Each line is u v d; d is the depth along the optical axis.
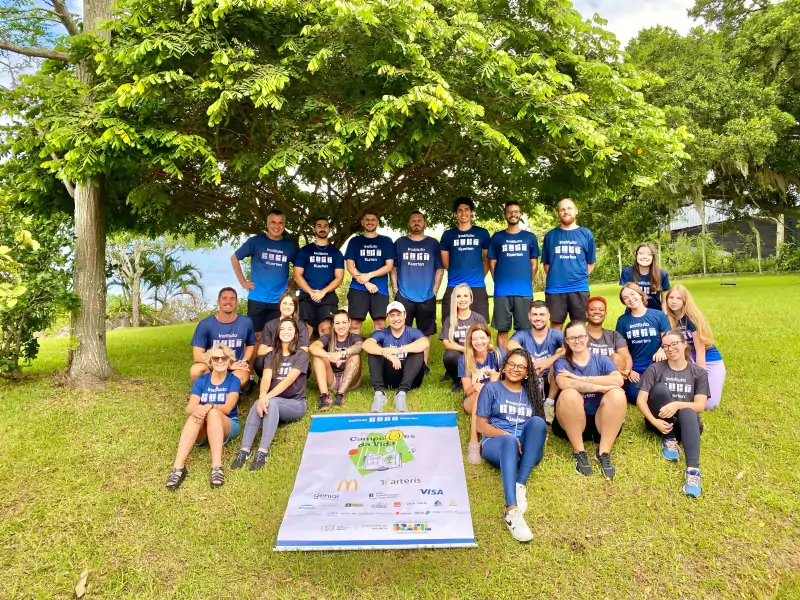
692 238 32.53
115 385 6.14
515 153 5.44
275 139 5.43
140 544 3.45
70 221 6.70
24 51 5.86
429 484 3.75
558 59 6.57
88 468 4.23
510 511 3.46
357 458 3.99
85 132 4.83
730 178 17.98
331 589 3.09
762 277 23.30
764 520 3.47
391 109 4.78
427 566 3.23
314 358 5.30
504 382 4.12
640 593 3.00
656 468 4.03
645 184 6.93
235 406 4.56
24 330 6.18
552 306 6.08
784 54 17.94
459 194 9.09
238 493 3.91
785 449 4.18
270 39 5.39
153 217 8.55
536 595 3.01
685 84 15.89
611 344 4.80
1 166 6.29
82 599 3.06
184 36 4.92
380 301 6.58
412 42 5.01
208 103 5.38
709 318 9.77
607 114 6.64
